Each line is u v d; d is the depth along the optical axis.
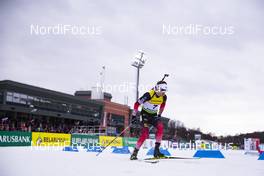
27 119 30.59
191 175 4.13
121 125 44.94
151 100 6.86
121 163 5.71
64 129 29.75
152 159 6.87
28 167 4.74
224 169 5.09
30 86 29.05
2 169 4.37
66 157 7.48
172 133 54.88
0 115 28.09
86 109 37.56
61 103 33.38
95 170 4.47
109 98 47.50
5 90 26.89
